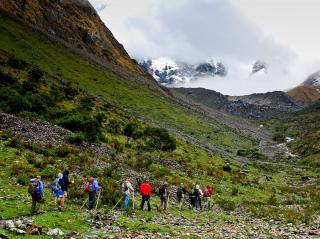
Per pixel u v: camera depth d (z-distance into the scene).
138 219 25.72
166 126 126.12
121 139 70.31
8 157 36.78
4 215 20.73
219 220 30.34
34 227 17.59
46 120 61.28
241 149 138.12
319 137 150.38
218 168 71.69
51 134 51.84
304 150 142.00
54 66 141.50
